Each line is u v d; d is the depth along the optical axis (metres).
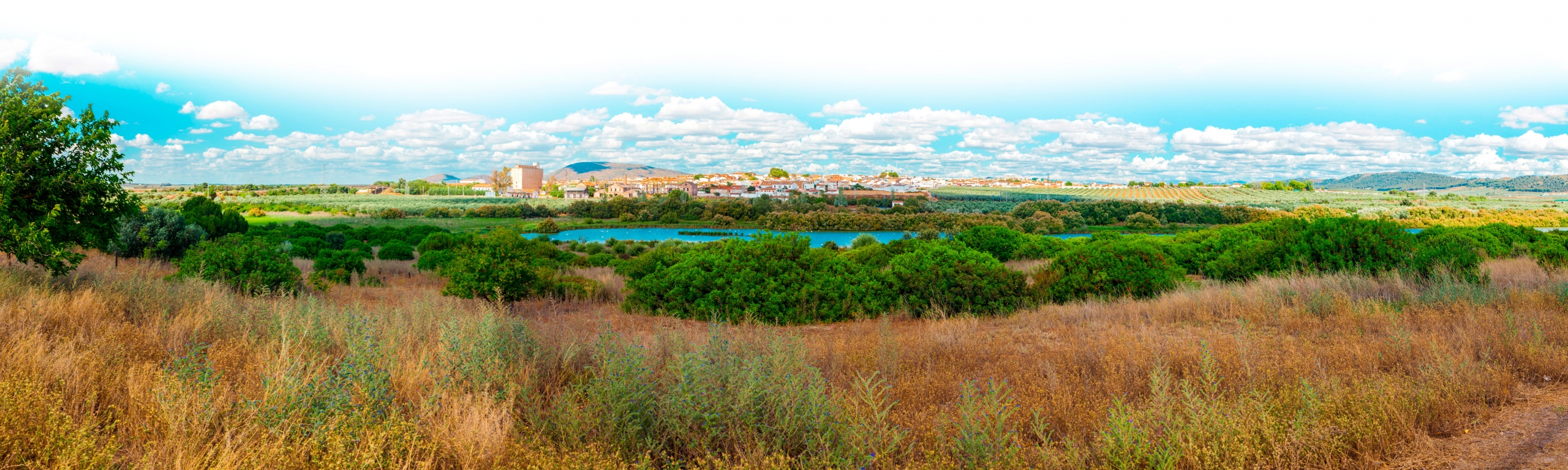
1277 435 3.61
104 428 3.55
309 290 12.57
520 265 11.98
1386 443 3.65
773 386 4.05
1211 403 4.21
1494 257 17.28
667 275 11.42
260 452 3.16
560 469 3.17
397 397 4.25
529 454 3.25
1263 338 7.05
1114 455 3.51
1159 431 3.85
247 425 3.41
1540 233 21.78
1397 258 11.52
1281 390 4.56
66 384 3.92
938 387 5.31
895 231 88.50
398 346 5.57
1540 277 11.52
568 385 4.91
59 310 6.23
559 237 72.19
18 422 3.16
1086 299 11.23
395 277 20.28
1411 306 8.37
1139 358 5.96
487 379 4.57
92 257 16.53
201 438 3.27
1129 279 11.41
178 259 16.75
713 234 79.06
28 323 5.52
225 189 149.75
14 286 6.98
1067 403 4.63
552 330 7.23
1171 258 14.04
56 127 8.72
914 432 3.99
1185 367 5.52
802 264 11.43
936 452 3.63
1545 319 6.89
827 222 91.19
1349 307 8.45
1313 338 7.06
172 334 5.84
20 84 8.79
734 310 10.37
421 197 144.25
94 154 9.23
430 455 3.20
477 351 4.96
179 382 3.72
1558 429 3.82
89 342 5.25
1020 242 21.41
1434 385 4.43
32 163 8.53
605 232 83.00
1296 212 90.12
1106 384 5.22
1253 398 4.35
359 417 3.51
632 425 3.72
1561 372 4.99
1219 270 13.64
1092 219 91.19
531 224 83.94
